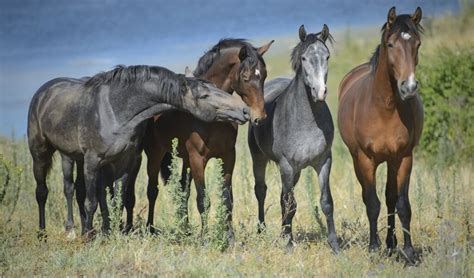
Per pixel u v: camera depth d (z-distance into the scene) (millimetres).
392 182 12023
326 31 11930
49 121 12875
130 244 11609
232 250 11891
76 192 13445
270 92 13820
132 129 12188
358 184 16594
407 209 11250
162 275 10398
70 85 13203
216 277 10234
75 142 12539
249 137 13617
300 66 11789
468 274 9891
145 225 13531
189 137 12492
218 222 11820
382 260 11086
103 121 12117
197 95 11844
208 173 15383
